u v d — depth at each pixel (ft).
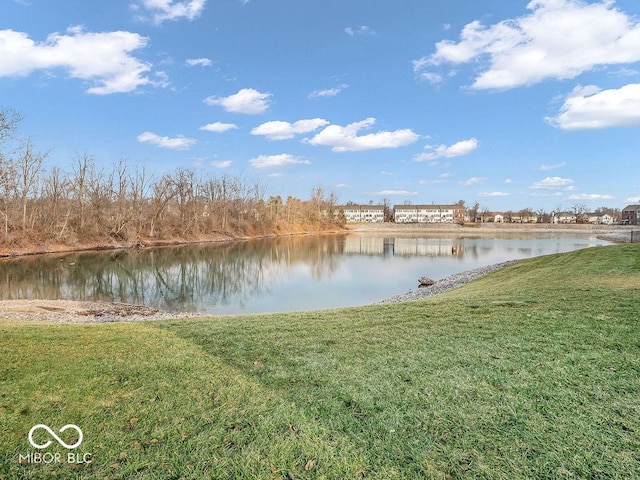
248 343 21.02
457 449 10.98
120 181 159.63
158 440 11.60
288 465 10.48
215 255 135.85
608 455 10.48
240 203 233.76
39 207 132.57
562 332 20.54
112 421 12.65
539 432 11.61
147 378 15.94
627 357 16.71
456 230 315.99
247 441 11.55
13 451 11.09
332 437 11.70
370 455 10.84
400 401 13.76
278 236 251.80
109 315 50.14
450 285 61.62
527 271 55.57
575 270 46.42
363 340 21.15
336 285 75.77
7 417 12.79
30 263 107.04
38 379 15.60
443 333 21.83
